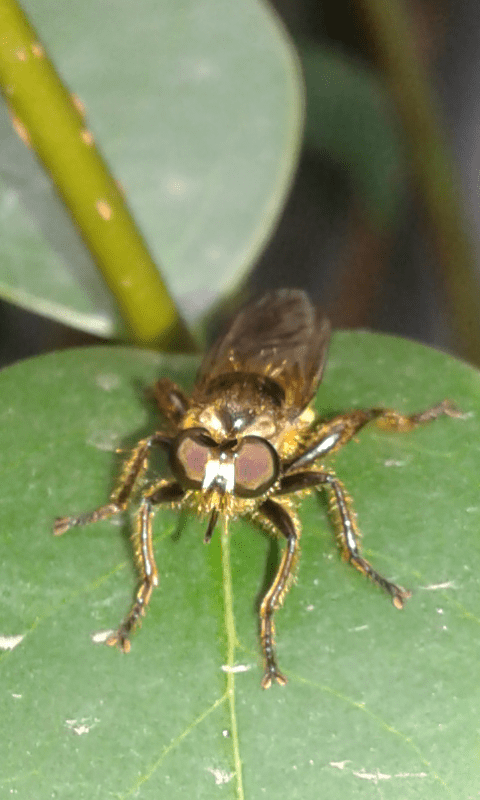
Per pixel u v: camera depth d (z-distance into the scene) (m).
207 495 0.13
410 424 0.13
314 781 0.12
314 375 0.13
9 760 0.12
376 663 0.12
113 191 0.13
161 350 0.14
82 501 0.13
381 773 0.12
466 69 0.17
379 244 0.16
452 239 0.16
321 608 0.13
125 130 0.14
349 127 0.16
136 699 0.12
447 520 0.13
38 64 0.13
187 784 0.12
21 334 0.16
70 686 0.12
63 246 0.14
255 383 0.13
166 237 0.14
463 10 0.16
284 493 0.13
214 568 0.13
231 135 0.14
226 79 0.14
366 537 0.13
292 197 0.17
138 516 0.13
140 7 0.14
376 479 0.13
